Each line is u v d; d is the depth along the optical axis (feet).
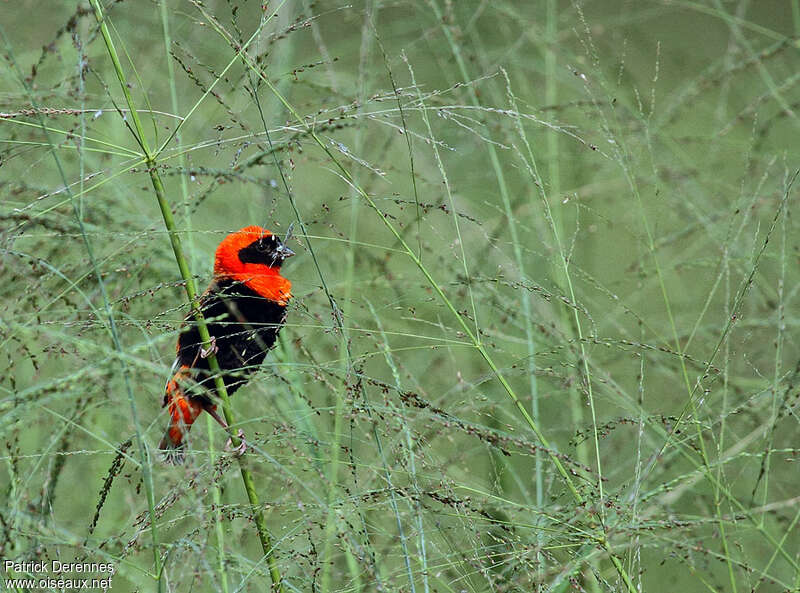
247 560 22.04
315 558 20.63
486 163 40.14
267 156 24.13
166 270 29.91
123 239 24.35
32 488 22.03
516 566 21.12
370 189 31.86
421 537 21.27
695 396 25.16
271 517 24.27
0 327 18.78
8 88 26.61
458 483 22.25
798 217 36.63
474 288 29.96
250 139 24.90
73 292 23.45
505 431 24.12
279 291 30.42
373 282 31.60
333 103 33.86
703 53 48.24
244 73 25.95
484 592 21.72
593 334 25.54
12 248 21.34
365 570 20.34
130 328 23.38
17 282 22.50
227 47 37.65
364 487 21.17
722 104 40.11
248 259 30.89
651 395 34.30
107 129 34.65
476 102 32.63
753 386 31.17
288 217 36.63
